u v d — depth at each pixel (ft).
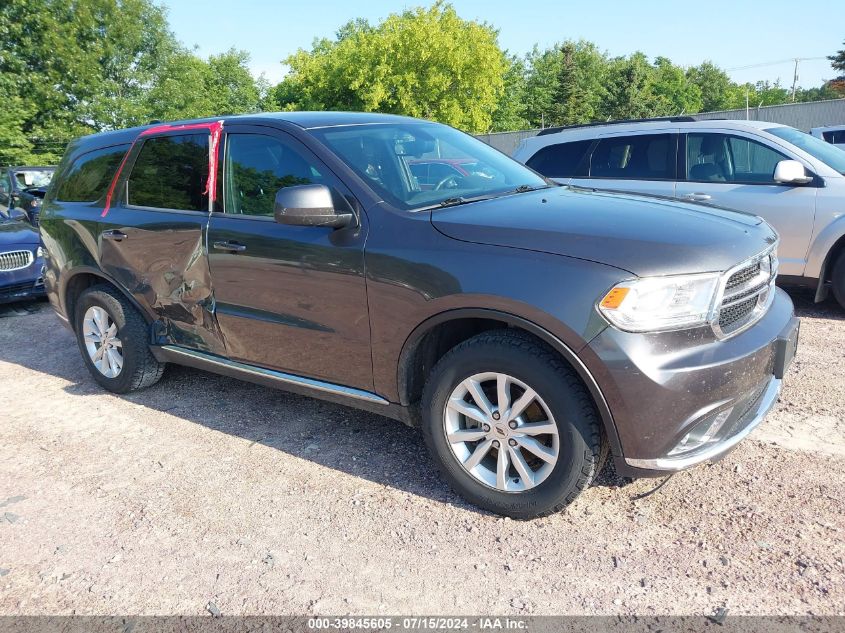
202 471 11.22
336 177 10.47
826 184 18.45
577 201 10.39
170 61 86.94
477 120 124.26
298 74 132.46
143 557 8.96
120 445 12.36
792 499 9.45
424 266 9.10
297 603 7.95
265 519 9.72
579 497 9.75
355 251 9.80
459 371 9.15
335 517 9.68
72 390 15.42
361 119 12.42
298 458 11.53
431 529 9.27
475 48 120.37
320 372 10.87
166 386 15.26
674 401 7.92
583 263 8.14
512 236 8.75
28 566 8.87
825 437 11.23
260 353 11.68
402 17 125.80
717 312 8.14
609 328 7.89
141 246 13.20
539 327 8.24
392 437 12.17
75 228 14.65
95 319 14.70
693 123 21.03
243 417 13.37
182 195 12.67
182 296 12.67
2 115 68.23
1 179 38.04
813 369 14.48
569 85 206.80
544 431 8.71
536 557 8.55
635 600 7.70
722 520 9.07
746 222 9.76
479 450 9.36
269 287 11.01
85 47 76.48
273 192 11.21
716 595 7.68
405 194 10.41
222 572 8.57
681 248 8.17
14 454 12.17
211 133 12.32
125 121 79.36
